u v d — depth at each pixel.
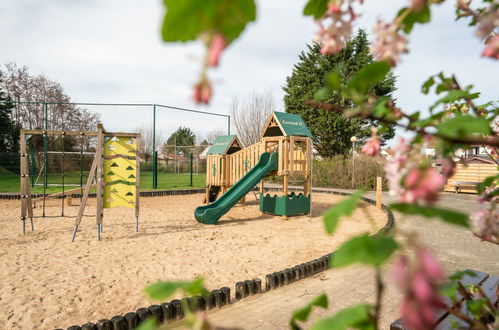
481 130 0.65
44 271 5.33
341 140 29.95
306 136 11.16
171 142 36.31
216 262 5.95
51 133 7.90
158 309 3.73
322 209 13.16
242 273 5.44
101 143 7.47
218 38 0.34
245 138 37.19
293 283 5.05
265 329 3.66
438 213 0.49
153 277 5.16
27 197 8.03
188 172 36.38
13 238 7.49
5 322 3.71
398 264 0.46
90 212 11.25
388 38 0.75
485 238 1.13
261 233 8.42
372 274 5.38
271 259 6.20
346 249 0.51
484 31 0.80
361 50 26.61
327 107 0.88
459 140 0.74
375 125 1.04
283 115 11.24
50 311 3.98
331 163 24.05
